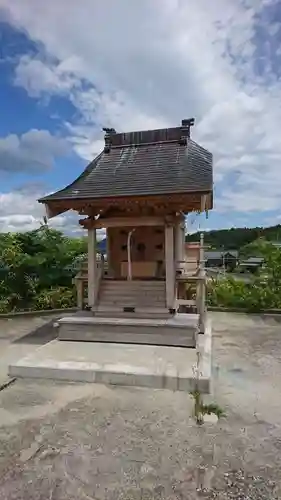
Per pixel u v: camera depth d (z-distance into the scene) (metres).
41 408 5.03
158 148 9.41
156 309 8.27
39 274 15.15
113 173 8.95
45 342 8.95
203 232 10.77
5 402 5.24
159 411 4.95
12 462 3.75
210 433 4.36
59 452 3.93
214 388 5.87
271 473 3.60
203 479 3.50
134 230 9.80
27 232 15.90
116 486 3.39
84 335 8.07
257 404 5.22
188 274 9.87
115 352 7.15
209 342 8.09
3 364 7.12
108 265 10.09
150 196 7.64
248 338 9.52
